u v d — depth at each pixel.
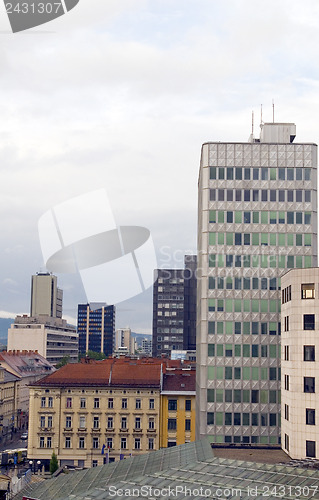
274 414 98.06
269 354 99.19
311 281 78.44
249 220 101.94
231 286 100.62
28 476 105.75
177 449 69.25
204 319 100.12
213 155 103.12
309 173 102.56
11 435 183.62
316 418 76.12
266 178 102.62
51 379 135.12
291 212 101.94
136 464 66.00
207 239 101.69
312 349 77.31
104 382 134.00
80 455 131.00
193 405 132.25
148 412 132.12
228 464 59.41
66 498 57.28
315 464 58.66
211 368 99.19
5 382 188.62
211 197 102.50
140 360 164.12
